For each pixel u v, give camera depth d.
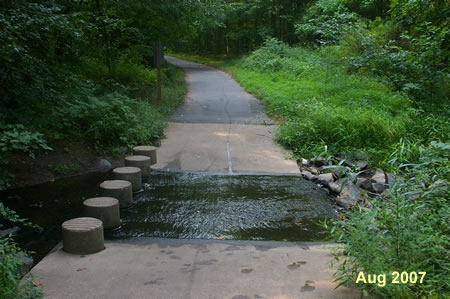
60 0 7.80
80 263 3.59
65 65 8.14
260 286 3.18
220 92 15.32
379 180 6.16
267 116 10.88
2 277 2.79
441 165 4.25
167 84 15.33
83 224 3.92
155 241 4.19
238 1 30.30
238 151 7.93
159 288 3.14
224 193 5.88
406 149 4.83
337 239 3.35
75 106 7.41
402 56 11.30
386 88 11.54
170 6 10.66
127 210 5.19
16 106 7.10
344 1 19.92
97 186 6.11
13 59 6.19
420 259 2.88
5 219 4.85
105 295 3.03
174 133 9.11
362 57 12.07
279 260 3.69
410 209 3.19
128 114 8.21
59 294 3.04
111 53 12.55
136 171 5.88
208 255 3.82
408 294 2.61
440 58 10.92
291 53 21.31
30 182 6.09
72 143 7.28
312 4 26.95
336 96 11.13
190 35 14.08
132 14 11.12
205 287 3.17
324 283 3.22
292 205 5.46
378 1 19.42
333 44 16.62
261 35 29.47
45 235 4.49
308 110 9.27
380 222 3.18
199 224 4.77
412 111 9.17
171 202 5.49
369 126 7.96
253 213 5.15
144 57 18.02
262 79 17.44
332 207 5.43
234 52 38.53
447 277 2.74
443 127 8.16
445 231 3.14
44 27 6.43
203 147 8.12
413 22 13.84
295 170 6.98
